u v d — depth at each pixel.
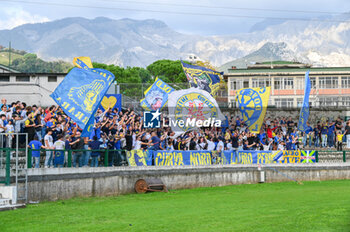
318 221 14.16
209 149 29.38
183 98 27.66
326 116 53.44
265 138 34.31
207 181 27.36
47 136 20.19
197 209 17.55
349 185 28.30
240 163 29.64
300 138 42.84
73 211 16.55
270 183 29.59
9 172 16.98
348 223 13.81
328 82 74.50
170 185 25.45
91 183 21.08
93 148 21.84
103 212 16.56
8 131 21.50
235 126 35.28
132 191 23.62
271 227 13.46
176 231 13.26
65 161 20.03
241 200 20.48
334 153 33.59
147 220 15.00
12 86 41.12
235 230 13.22
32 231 13.10
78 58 24.00
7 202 16.61
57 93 20.42
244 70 76.06
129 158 23.89
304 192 23.73
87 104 20.81
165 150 25.81
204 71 37.31
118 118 29.14
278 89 74.75
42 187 18.45
